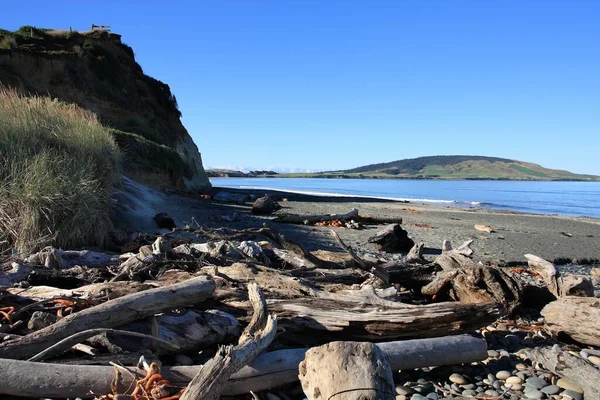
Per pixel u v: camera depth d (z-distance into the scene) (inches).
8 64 1119.6
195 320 164.2
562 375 173.0
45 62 1173.1
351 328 179.5
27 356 140.3
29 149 375.6
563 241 628.7
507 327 232.2
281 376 148.7
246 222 652.1
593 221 984.9
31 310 171.5
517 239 627.2
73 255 258.7
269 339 149.6
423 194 2452.0
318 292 201.2
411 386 165.5
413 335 182.7
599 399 155.9
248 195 1196.5
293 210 937.5
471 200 1978.3
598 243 623.2
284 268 282.8
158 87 1535.4
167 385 133.9
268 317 160.7
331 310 183.0
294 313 181.3
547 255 505.4
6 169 350.9
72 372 133.1
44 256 255.0
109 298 177.9
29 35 1259.8
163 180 1008.2
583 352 195.0
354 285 234.5
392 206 1187.3
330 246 490.6
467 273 249.4
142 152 995.9
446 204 1678.2
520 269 386.3
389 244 489.7
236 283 207.9
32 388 128.6
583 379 165.8
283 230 592.7
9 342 140.3
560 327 210.5
